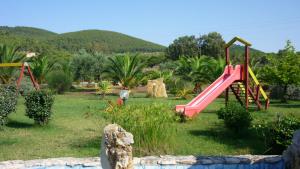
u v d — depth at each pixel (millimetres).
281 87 29469
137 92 37781
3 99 12773
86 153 9664
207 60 37031
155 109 9961
